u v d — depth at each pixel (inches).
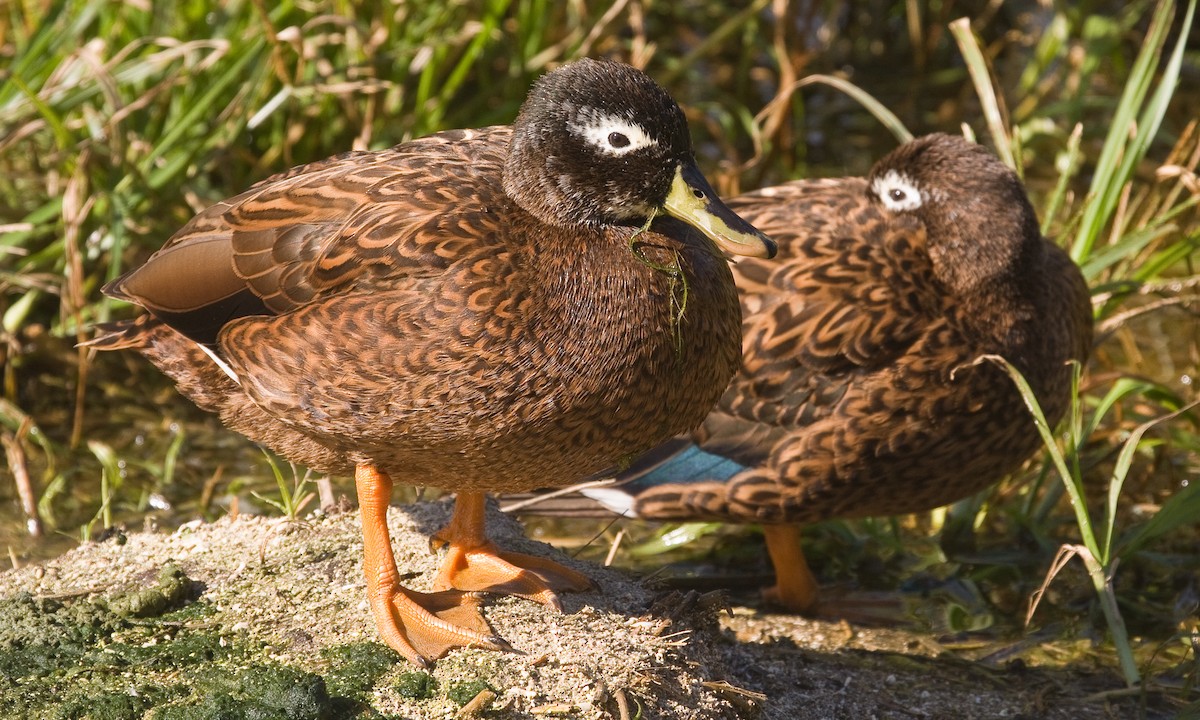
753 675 331.6
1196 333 474.3
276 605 305.1
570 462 289.1
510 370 275.1
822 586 394.9
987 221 370.3
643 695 279.1
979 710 329.4
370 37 511.2
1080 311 396.5
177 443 430.0
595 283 280.1
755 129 513.7
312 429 288.5
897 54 657.6
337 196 294.5
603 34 550.3
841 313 372.5
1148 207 506.0
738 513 378.3
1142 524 398.3
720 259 299.3
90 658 286.5
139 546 335.3
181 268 301.9
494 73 565.3
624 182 284.2
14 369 458.9
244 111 479.5
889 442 368.8
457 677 278.2
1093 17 600.1
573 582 314.2
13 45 530.0
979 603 385.7
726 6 639.1
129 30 502.6
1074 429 406.3
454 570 312.2
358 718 268.1
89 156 456.4
